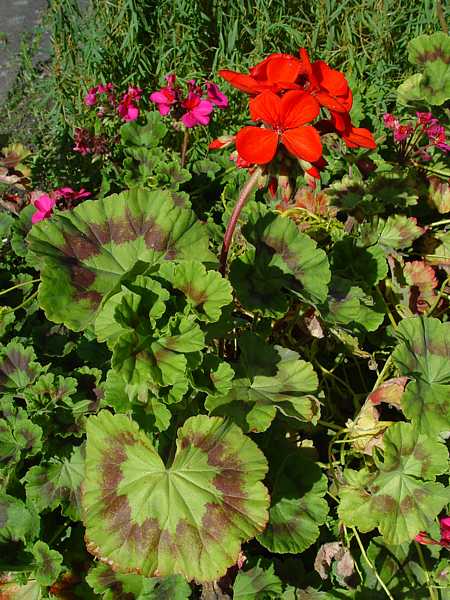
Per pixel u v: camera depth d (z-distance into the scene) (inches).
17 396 15.3
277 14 29.7
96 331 11.8
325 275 15.1
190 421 12.4
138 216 13.6
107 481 12.5
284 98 11.0
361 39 29.5
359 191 20.3
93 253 13.4
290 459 15.3
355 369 19.5
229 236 13.6
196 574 11.9
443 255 21.8
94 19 30.5
